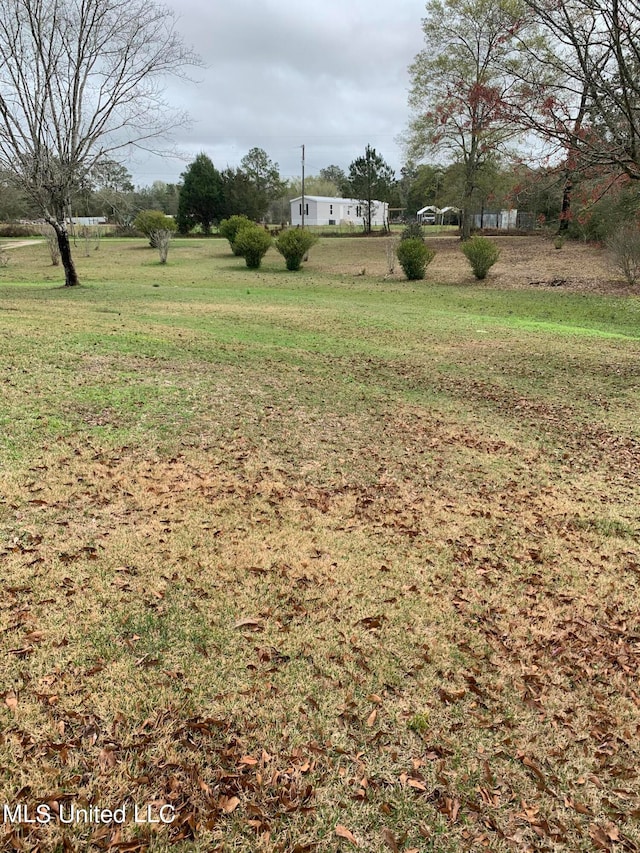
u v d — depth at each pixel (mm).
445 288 20812
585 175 6781
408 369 9430
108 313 12141
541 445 6355
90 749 2244
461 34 26156
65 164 15344
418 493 4926
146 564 3480
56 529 3740
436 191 41656
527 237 33812
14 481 4266
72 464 4660
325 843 2012
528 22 6723
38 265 26375
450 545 4121
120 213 17609
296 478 4949
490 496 5004
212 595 3273
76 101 14781
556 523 4594
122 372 7301
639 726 2646
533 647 3129
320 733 2439
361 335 11984
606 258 20609
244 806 2102
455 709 2645
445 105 7496
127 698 2494
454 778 2303
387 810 2135
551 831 2131
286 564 3666
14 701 2408
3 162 14375
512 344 11812
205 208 48719
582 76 6285
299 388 7668
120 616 3010
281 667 2797
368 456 5617
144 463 4855
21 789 2062
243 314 13469
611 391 8656
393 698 2678
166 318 12000
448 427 6730
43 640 2783
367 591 3479
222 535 3914
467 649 3049
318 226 61656
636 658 3104
